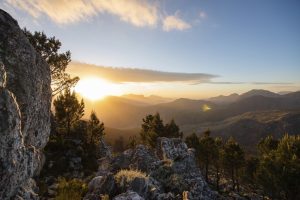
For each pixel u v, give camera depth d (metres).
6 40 14.85
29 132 15.80
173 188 18.97
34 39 40.19
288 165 32.47
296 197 31.33
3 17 15.64
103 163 34.59
